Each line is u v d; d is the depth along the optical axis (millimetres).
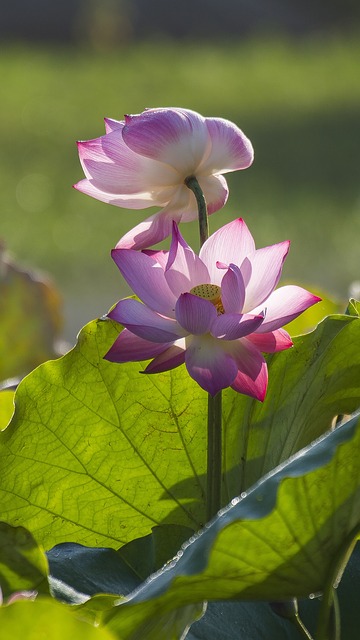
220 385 2939
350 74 39969
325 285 14273
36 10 53969
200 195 3031
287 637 3037
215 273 2990
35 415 3139
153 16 55000
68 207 19734
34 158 25719
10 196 20875
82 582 3039
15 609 2727
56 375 3135
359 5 53844
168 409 3154
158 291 2969
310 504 2857
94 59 47000
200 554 2844
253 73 41250
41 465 3148
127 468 3158
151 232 3086
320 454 2861
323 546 2881
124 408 3152
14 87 38875
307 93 36406
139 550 3113
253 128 29859
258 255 2986
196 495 3166
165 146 3018
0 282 3799
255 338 2971
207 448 3088
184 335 2965
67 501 3160
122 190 3049
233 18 55219
